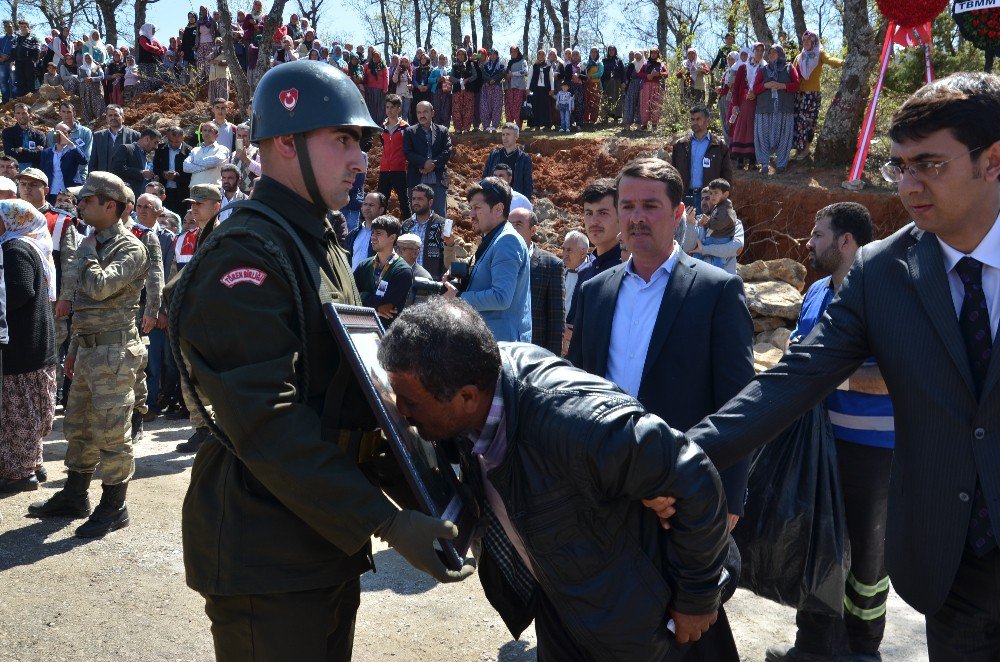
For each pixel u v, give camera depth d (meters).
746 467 2.66
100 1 32.88
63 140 13.42
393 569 4.18
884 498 3.11
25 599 3.75
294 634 2.05
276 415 1.86
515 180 11.95
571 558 1.86
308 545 2.04
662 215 2.81
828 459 3.01
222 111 12.15
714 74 16.30
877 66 13.42
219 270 1.93
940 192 1.86
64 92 19.66
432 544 1.84
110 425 4.49
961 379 1.93
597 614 1.90
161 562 4.18
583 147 14.51
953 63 13.12
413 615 3.68
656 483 1.77
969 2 9.66
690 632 1.97
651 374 2.77
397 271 5.56
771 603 3.89
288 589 2.02
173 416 7.50
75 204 8.15
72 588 3.87
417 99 16.48
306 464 1.87
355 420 2.13
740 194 12.15
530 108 16.56
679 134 14.66
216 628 2.12
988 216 1.91
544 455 1.80
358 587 2.41
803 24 21.03
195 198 7.25
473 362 1.76
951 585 2.01
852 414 3.10
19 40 20.34
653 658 1.94
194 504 2.11
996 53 9.84
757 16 16.45
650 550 1.93
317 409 2.07
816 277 11.25
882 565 3.14
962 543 1.97
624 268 2.99
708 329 2.73
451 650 3.39
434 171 11.53
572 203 13.44
